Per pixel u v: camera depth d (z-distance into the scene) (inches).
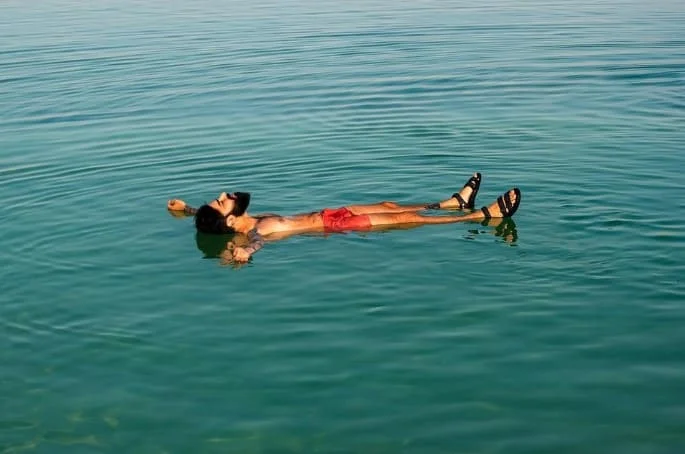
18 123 650.8
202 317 341.7
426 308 343.9
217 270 386.6
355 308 345.7
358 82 759.7
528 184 487.8
